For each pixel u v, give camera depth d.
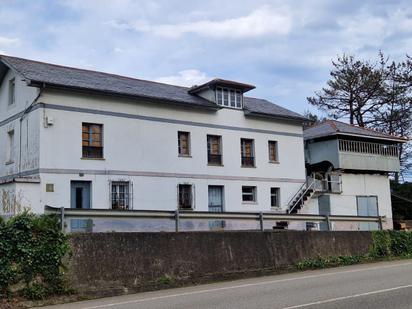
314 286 12.18
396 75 48.38
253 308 9.30
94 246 12.80
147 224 15.15
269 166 32.91
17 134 25.72
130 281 13.21
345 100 50.00
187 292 12.34
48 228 12.19
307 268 17.23
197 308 9.62
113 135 25.92
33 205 22.69
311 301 9.85
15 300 11.34
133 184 26.38
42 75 24.62
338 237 19.05
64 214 13.71
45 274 11.90
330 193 35.34
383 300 9.73
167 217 15.51
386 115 49.19
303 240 17.80
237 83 30.97
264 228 17.83
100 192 25.12
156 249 13.96
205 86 30.75
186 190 28.94
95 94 25.41
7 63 25.95
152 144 27.44
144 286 13.31
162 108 28.12
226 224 16.77
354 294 10.57
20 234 11.80
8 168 26.42
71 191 24.34
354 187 37.28
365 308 8.95
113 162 25.75
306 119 34.50
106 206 25.23
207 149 30.02
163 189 27.59
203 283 14.45
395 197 45.12
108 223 14.55
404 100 48.09
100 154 25.50
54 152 23.78
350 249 19.34
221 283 14.25
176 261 14.28
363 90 48.75
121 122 26.33
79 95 24.91
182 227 15.72
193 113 29.55
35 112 24.02
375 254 20.11
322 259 18.08
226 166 30.67
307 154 37.81
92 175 24.92
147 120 27.41
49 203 23.27
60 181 23.80
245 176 31.52
